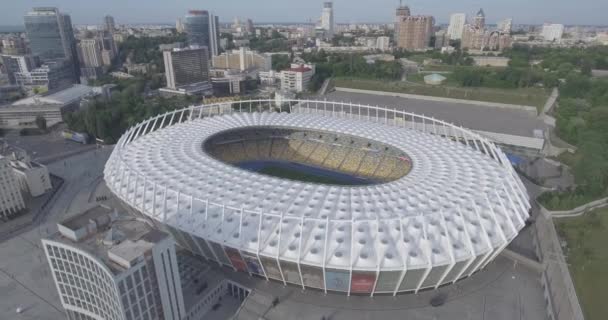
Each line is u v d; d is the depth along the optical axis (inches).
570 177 6510.8
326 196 3991.1
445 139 5954.7
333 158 6461.6
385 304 3555.6
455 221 3654.0
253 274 3868.1
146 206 4020.7
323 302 3565.5
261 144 6806.1
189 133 5984.3
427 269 3299.7
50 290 3937.0
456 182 4274.1
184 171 4542.3
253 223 3649.1
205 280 3786.9
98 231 3056.1
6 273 4173.2
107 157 7470.5
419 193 4025.6
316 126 6501.0
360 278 3378.4
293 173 6195.9
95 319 3134.8
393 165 5994.1
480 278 3934.5
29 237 4832.7
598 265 4143.7
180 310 3277.6
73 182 6343.5
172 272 3088.1
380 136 6063.0
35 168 5826.8
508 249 4426.7
